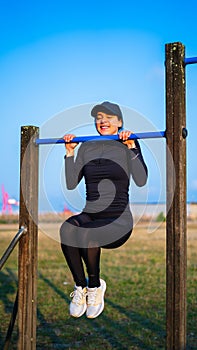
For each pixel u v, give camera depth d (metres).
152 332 7.59
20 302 4.95
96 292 4.64
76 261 4.68
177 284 4.23
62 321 8.34
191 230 20.73
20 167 5.02
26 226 4.96
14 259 16.02
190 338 7.22
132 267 13.73
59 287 11.23
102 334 7.56
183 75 4.35
